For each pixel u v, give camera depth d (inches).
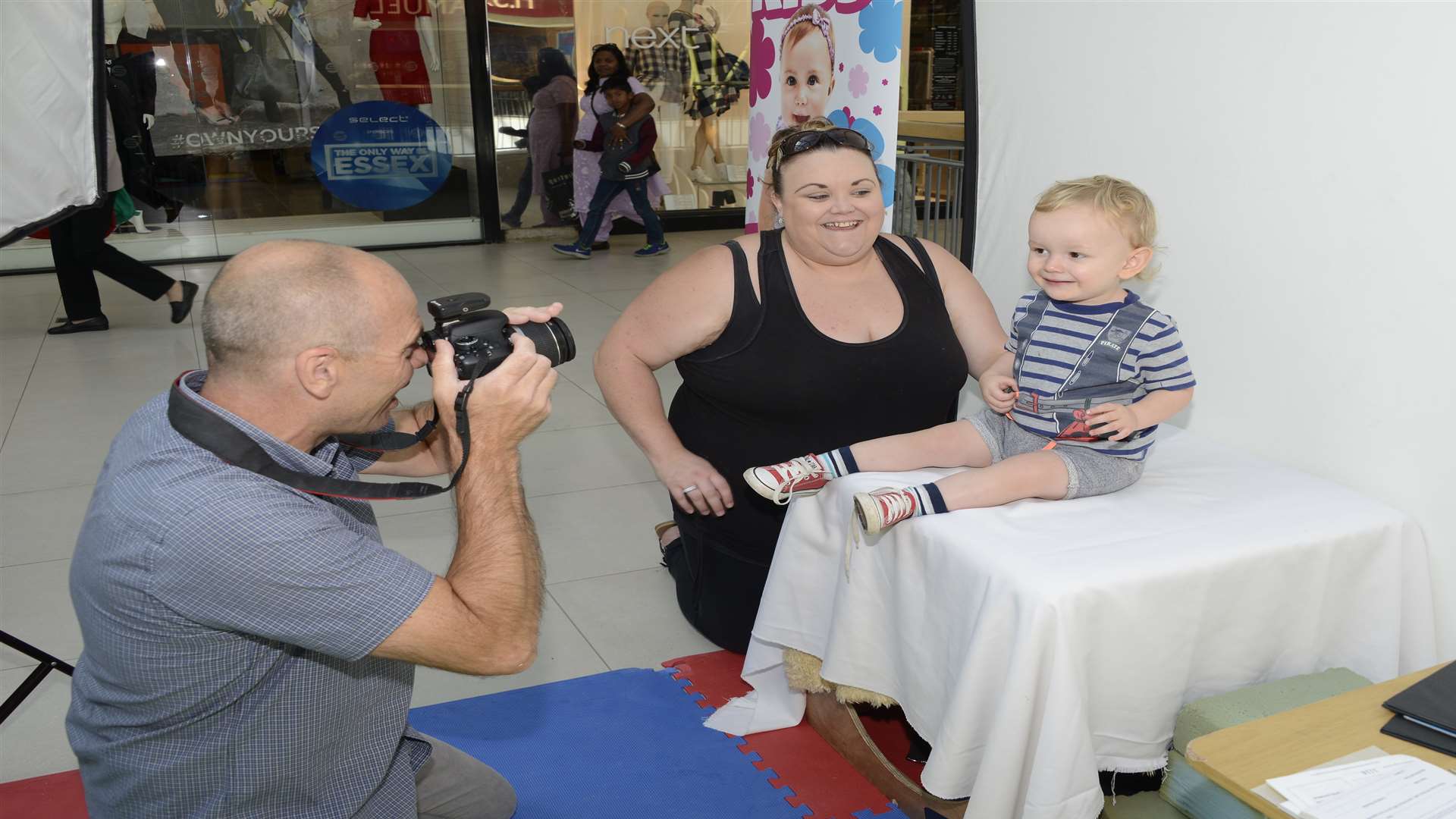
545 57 310.3
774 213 107.3
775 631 84.4
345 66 292.8
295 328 45.7
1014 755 63.5
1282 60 80.0
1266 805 51.6
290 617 46.0
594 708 91.7
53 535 124.3
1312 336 81.4
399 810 57.9
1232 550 66.8
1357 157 76.0
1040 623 61.5
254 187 293.4
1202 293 90.0
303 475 47.7
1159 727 68.4
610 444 156.2
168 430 47.6
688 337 87.5
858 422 88.4
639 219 338.6
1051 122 102.0
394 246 313.1
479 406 51.0
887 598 76.1
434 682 96.0
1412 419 75.0
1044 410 77.9
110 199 212.8
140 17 269.4
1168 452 86.4
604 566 118.6
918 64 333.4
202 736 49.1
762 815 78.4
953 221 142.6
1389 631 73.5
